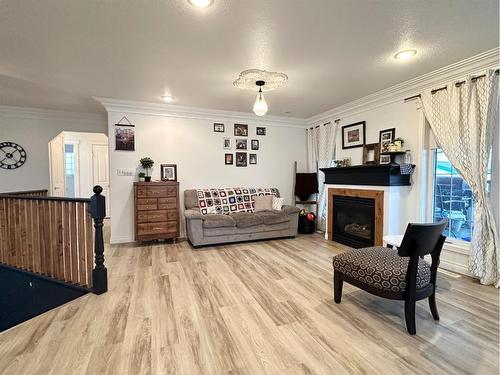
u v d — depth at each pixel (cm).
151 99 412
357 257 217
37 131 477
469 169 281
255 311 215
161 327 192
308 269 311
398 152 346
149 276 289
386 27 213
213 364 155
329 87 355
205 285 265
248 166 523
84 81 331
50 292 282
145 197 408
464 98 285
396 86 347
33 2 180
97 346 171
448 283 271
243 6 185
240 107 461
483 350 167
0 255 315
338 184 436
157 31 218
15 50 249
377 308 221
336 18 201
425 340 177
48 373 148
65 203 269
